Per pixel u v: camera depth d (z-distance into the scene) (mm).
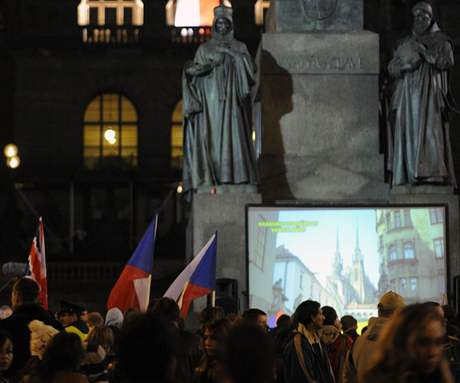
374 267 19109
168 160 58406
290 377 11648
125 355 6145
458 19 48250
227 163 19766
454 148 43688
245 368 5902
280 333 13047
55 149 58188
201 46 20125
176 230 49531
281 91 20625
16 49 58062
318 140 20625
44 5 58875
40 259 14859
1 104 59469
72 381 7770
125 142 58750
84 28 58375
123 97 58938
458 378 10617
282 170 20406
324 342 12828
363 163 20531
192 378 9820
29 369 9000
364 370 6465
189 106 19984
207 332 9672
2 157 58125
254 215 19094
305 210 19141
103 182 57281
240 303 19344
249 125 20078
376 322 9367
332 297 19031
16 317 10586
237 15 58312
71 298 40906
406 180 19891
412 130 19797
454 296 19016
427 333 6234
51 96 58406
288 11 20891
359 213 19172
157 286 36312
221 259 19562
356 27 20906
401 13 46219
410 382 6227
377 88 20688
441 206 19203
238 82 19938
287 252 19062
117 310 13930
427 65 19797
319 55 20688
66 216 57562
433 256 19141
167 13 58875
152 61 59000
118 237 55906
